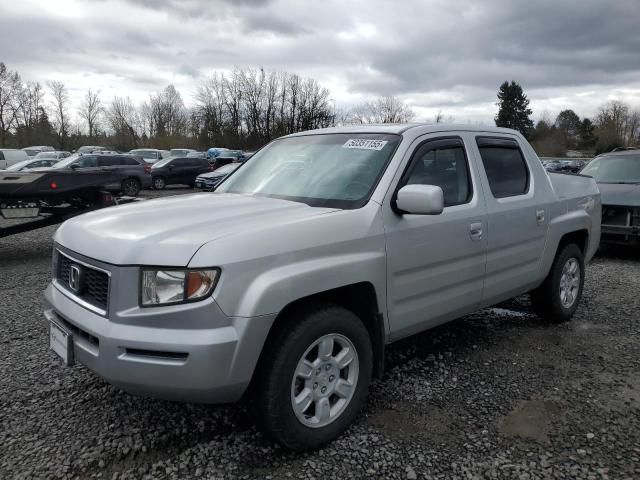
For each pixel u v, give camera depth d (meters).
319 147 3.81
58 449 2.84
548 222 4.48
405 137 3.50
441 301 3.55
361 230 2.99
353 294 3.12
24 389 3.56
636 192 8.07
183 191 25.58
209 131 67.56
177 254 2.47
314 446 2.81
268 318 2.53
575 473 2.64
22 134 73.81
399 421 3.15
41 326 4.89
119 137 83.12
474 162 3.89
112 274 2.53
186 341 2.41
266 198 3.45
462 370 3.89
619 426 3.09
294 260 2.67
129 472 2.64
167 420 3.15
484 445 2.89
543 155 83.69
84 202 8.69
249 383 2.56
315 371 2.80
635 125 88.25
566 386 3.63
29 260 8.41
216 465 2.71
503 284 4.08
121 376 2.48
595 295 6.03
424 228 3.33
